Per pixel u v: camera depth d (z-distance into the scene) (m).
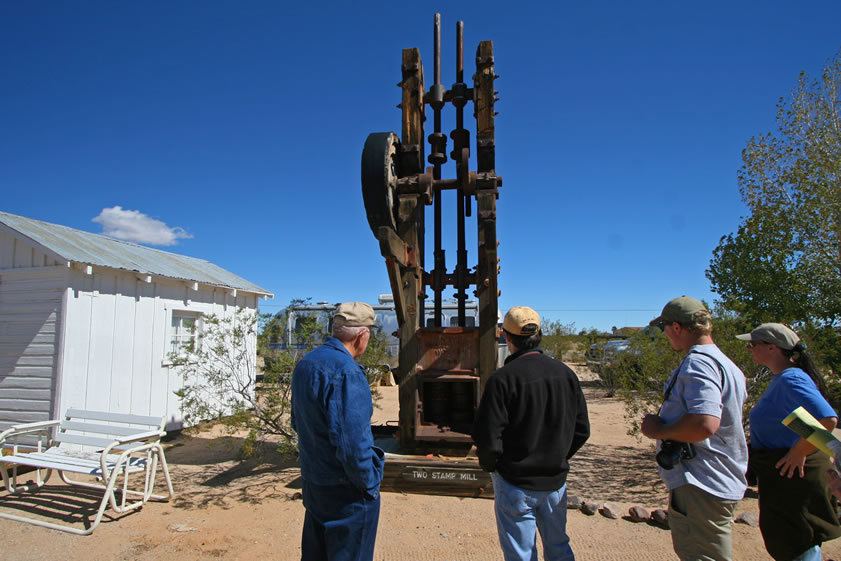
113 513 4.39
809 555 2.45
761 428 2.62
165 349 7.71
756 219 10.34
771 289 9.96
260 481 5.31
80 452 4.80
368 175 4.65
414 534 3.89
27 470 5.74
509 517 2.46
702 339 2.41
